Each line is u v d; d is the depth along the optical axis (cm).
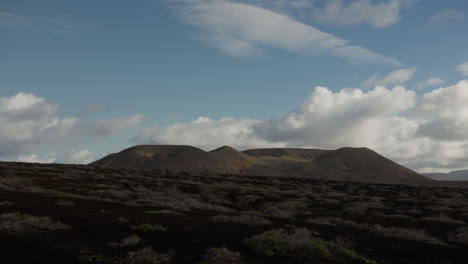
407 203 4194
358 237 1753
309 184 7206
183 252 1184
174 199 3188
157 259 1093
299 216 2859
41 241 1155
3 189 2720
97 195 3102
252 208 3422
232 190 4594
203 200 3581
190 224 1677
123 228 1450
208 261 1106
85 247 1139
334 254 1354
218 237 1423
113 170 7294
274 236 1364
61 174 4869
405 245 1683
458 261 1509
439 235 2183
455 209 3628
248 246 1317
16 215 1465
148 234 1376
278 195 4228
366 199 4356
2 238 1130
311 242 1360
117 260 1042
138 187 4203
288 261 1191
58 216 1579
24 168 5394
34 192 2742
